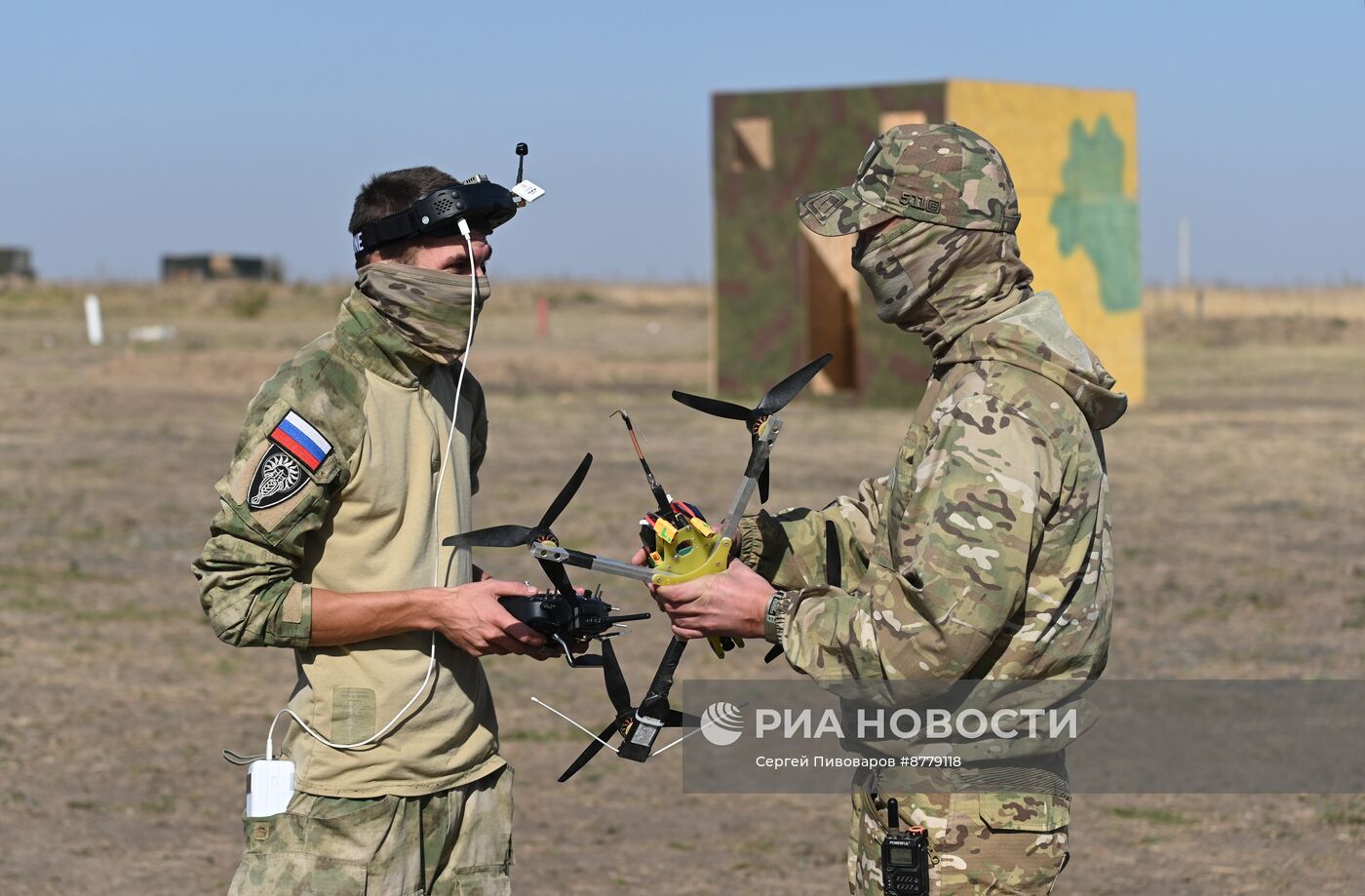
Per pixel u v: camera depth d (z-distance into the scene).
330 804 3.17
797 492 14.27
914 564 2.78
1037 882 2.96
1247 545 12.20
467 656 3.30
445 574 3.27
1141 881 5.48
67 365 29.19
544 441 18.41
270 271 85.56
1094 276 22.91
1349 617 9.75
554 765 6.95
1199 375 30.03
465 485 3.39
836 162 22.36
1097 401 2.89
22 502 13.71
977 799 2.94
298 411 3.07
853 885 3.10
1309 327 43.34
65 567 11.05
